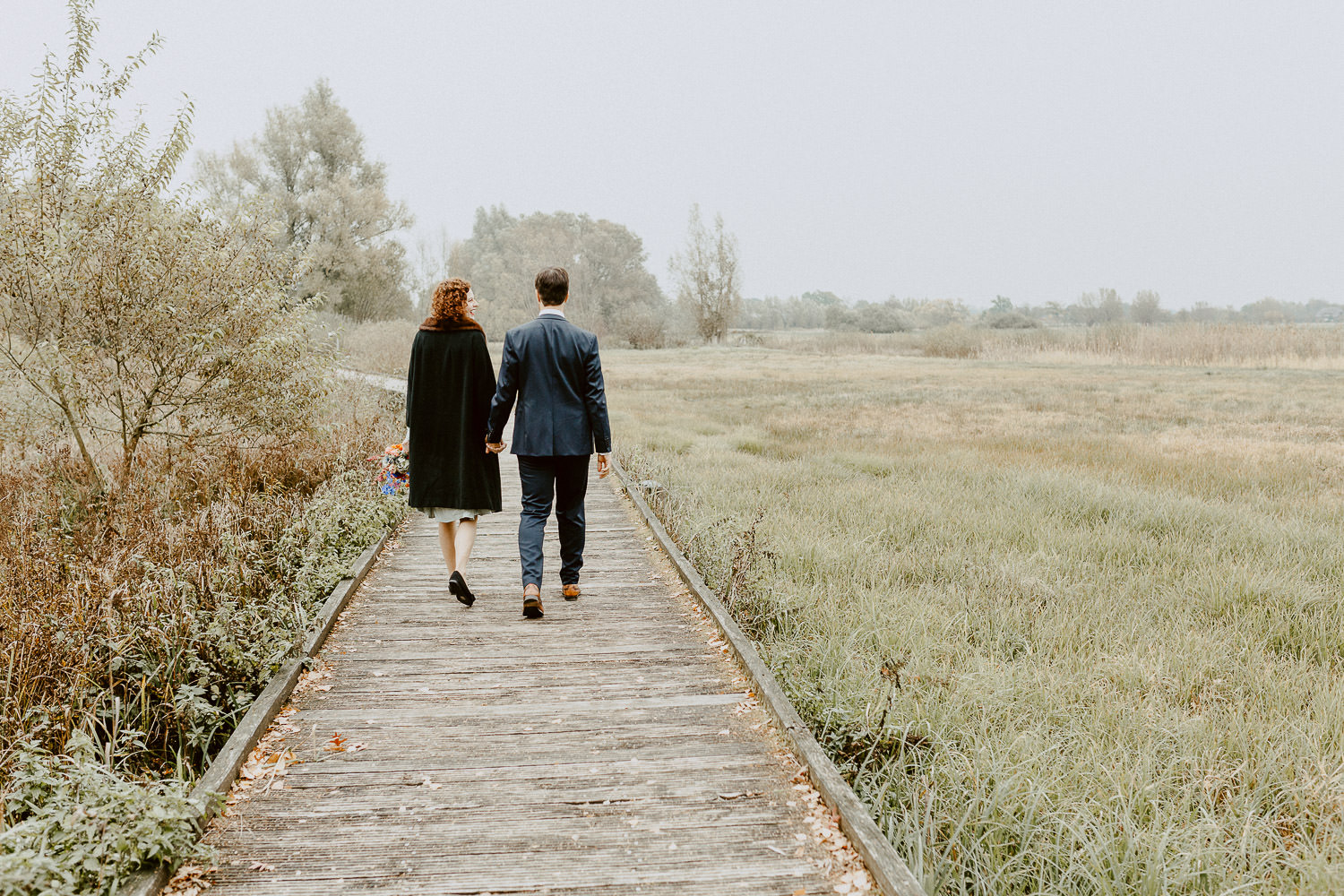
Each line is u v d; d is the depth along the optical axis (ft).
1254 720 12.35
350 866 7.67
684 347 214.28
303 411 27.32
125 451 24.72
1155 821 9.37
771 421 55.57
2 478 23.99
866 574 20.11
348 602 15.92
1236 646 15.87
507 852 7.93
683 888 7.39
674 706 11.37
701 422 54.24
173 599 12.69
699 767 9.64
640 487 27.81
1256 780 10.78
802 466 35.86
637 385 90.12
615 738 10.40
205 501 22.82
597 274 264.31
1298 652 15.93
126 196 23.66
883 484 32.12
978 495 29.73
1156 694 13.43
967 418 56.44
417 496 14.37
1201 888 8.80
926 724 11.59
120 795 7.52
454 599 16.34
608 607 15.74
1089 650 15.65
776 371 115.34
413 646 13.67
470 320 14.65
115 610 12.07
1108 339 132.77
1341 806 9.92
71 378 22.61
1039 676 13.71
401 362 77.71
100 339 23.75
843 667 13.75
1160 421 53.26
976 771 10.10
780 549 20.98
